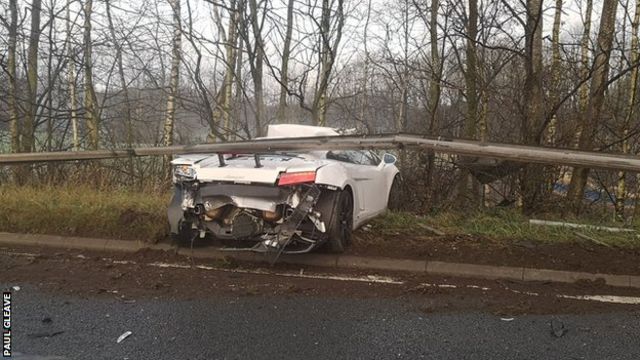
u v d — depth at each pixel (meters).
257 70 11.73
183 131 14.76
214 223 5.45
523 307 4.35
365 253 5.61
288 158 5.64
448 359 3.47
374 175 6.86
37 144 13.76
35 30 12.64
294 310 4.29
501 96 8.95
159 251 5.82
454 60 9.89
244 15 10.88
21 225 6.31
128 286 4.85
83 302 4.45
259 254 5.59
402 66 11.06
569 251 5.43
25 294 4.62
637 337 3.81
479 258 5.39
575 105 8.86
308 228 5.37
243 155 5.85
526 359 3.48
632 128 9.33
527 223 6.23
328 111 14.48
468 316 4.19
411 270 5.29
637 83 9.73
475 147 5.18
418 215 7.22
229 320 4.09
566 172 8.84
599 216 7.93
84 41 12.95
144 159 11.92
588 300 4.54
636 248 5.48
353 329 3.93
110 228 6.20
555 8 9.37
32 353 3.53
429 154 9.16
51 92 13.35
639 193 10.46
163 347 3.63
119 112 14.24
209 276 5.13
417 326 3.99
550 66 8.91
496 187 8.53
